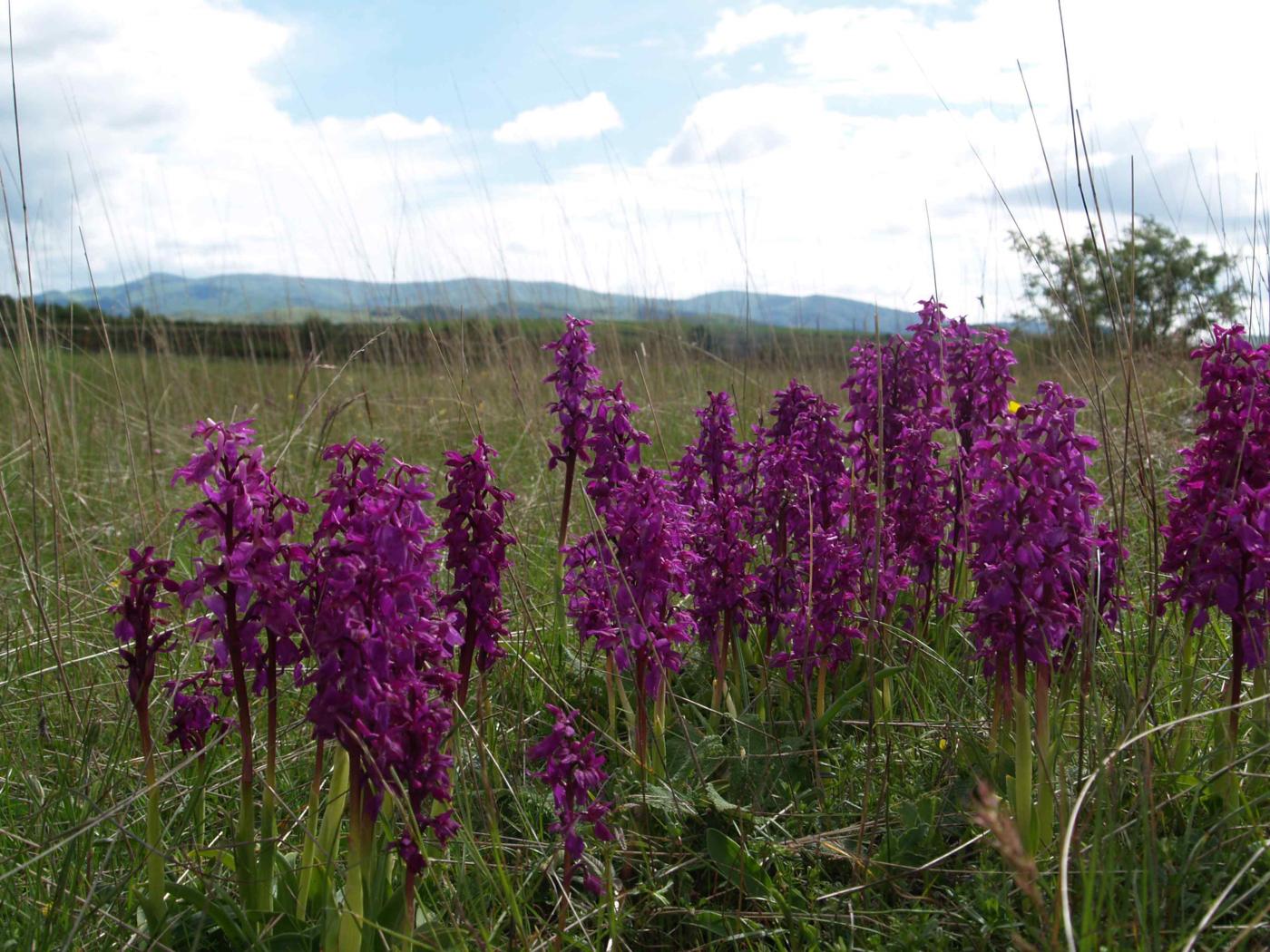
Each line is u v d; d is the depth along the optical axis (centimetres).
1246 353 89
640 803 92
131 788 98
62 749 104
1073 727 102
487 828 94
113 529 165
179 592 76
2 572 150
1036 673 86
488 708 105
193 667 120
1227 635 117
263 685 79
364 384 262
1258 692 94
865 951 82
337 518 77
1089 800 87
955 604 115
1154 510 98
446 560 90
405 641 74
